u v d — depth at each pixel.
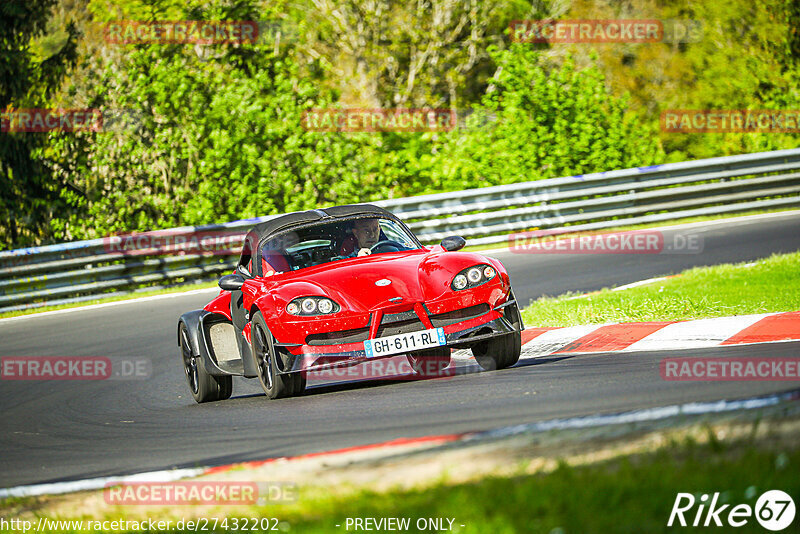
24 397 34.59
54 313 55.16
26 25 79.62
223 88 72.50
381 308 25.05
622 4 107.62
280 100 72.56
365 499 14.20
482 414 20.69
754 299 33.28
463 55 107.19
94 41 78.75
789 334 27.64
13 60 79.06
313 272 27.56
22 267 57.12
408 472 15.64
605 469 14.01
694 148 98.19
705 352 26.56
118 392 33.44
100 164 73.62
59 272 58.06
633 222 63.66
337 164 72.56
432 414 21.48
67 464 22.64
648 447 14.88
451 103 106.38
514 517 12.51
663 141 98.50
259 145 72.62
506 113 73.56
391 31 103.81
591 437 16.05
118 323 49.12
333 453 17.97
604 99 74.94
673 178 64.56
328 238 29.30
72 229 74.25
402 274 26.05
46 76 79.50
